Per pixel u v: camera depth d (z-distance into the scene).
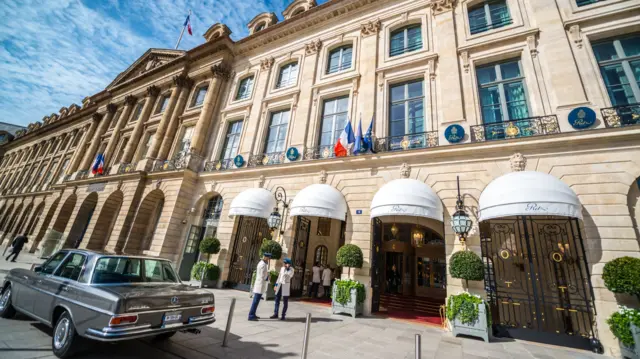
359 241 9.73
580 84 8.30
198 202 15.00
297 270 11.69
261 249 10.48
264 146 14.88
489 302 7.72
